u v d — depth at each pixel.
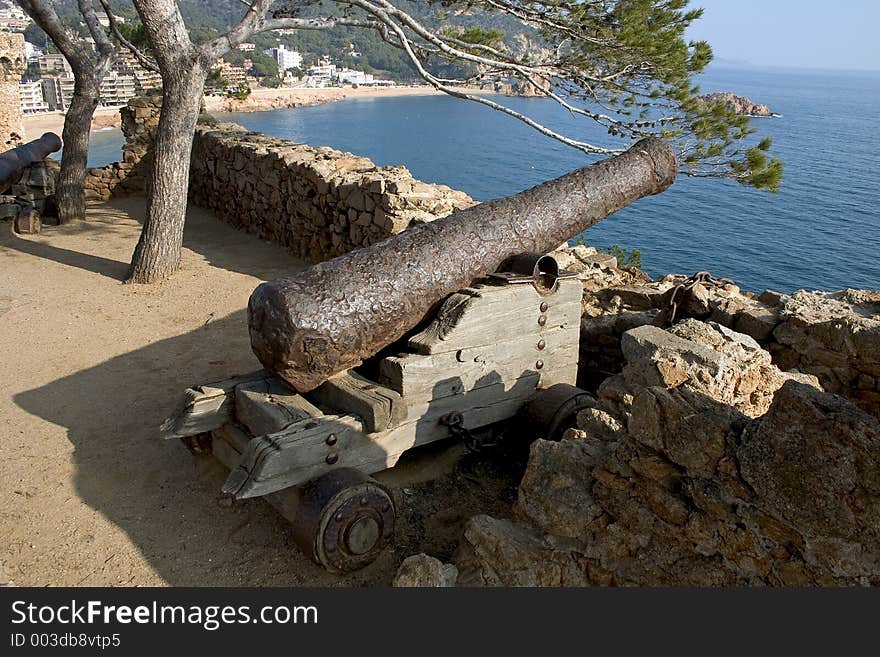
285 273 8.11
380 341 3.66
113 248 9.03
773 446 2.32
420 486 4.02
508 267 4.20
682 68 7.67
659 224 24.30
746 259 20.61
